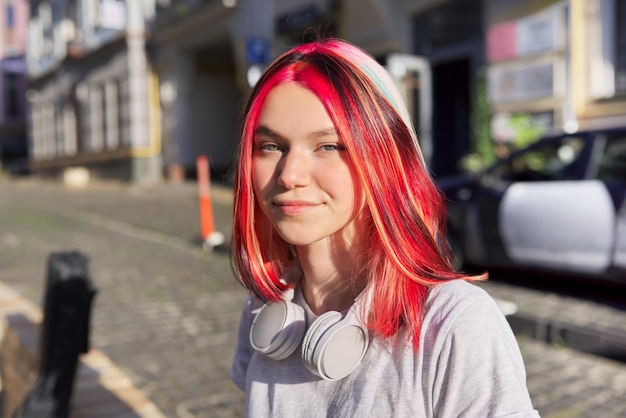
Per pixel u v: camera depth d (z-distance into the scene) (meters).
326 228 0.90
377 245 0.91
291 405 0.96
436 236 0.95
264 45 13.05
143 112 19.73
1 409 3.58
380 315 0.87
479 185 5.82
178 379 3.44
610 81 8.51
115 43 20.22
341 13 12.45
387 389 0.85
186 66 18.78
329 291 0.99
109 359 3.75
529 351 3.90
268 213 0.95
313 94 0.87
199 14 16.66
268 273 1.01
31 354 2.97
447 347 0.82
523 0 9.20
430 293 0.88
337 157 0.89
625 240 4.76
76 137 24.44
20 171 30.69
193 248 7.74
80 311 2.59
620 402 3.13
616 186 4.86
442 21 10.91
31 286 5.65
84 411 2.75
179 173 18.84
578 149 5.22
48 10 25.97
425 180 0.92
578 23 8.60
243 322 1.21
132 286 5.68
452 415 0.81
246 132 0.95
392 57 10.37
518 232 5.45
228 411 3.05
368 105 0.86
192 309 4.88
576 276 5.12
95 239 8.70
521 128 9.14
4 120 34.59
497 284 5.55
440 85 11.42
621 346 3.66
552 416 2.99
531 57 9.16
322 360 0.85
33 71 27.70
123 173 20.31
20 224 10.52
